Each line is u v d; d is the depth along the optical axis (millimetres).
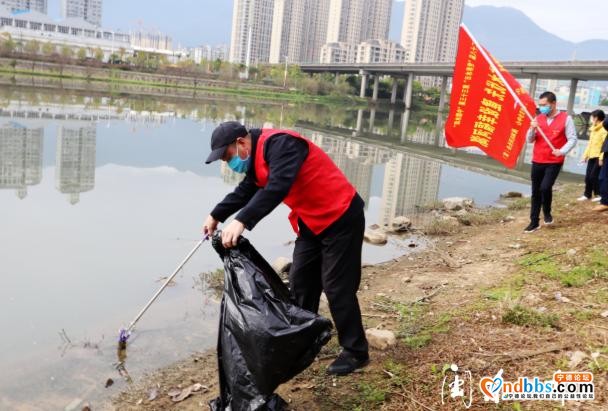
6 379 3473
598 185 9156
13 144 12422
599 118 8969
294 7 124812
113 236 6555
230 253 2980
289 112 38906
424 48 116500
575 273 4734
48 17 92312
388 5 133125
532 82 49250
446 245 6871
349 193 3184
